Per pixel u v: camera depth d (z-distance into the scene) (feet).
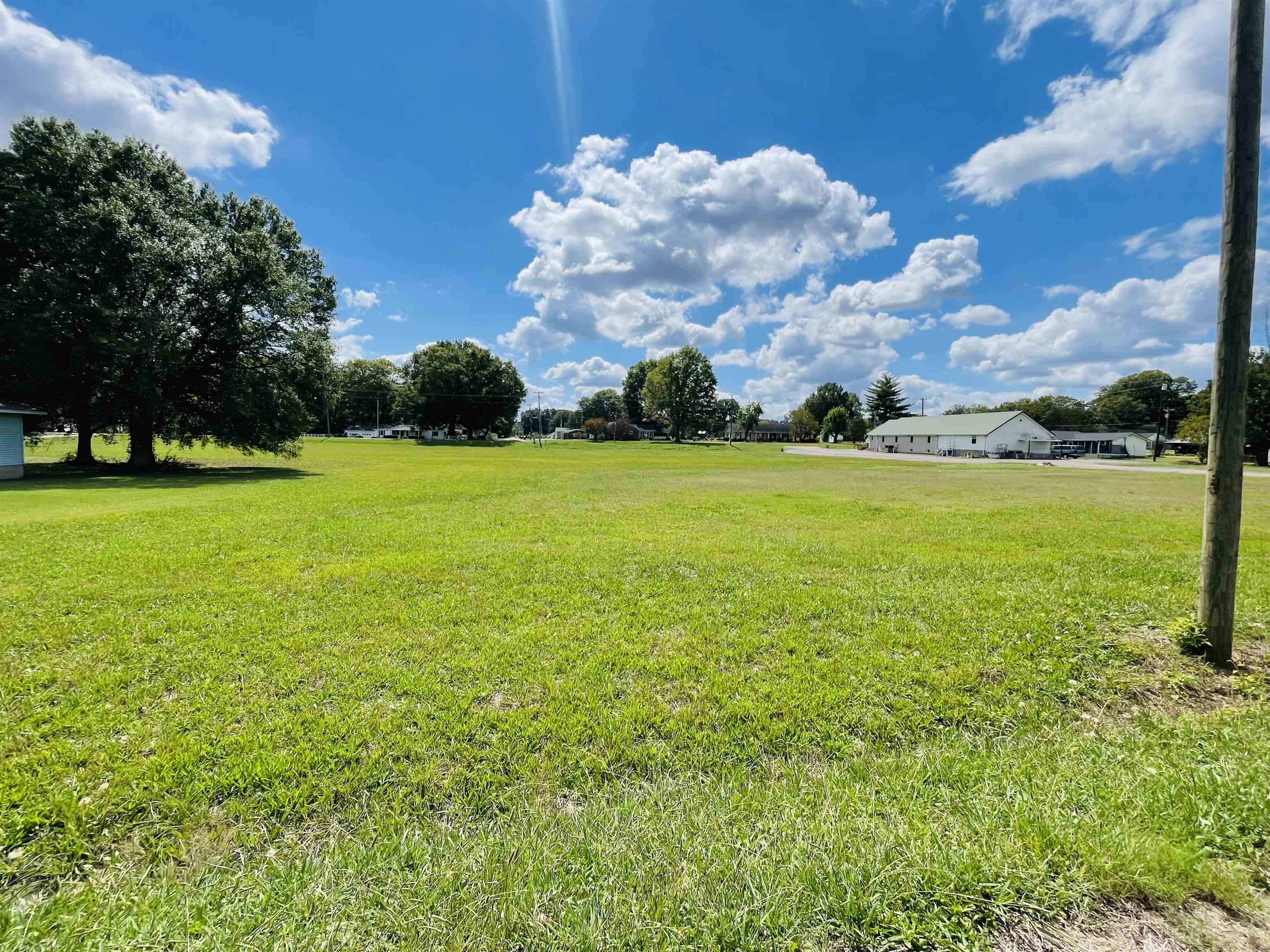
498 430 299.79
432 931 5.59
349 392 323.57
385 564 23.50
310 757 9.37
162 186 81.76
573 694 11.95
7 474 64.54
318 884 6.30
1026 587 20.52
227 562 23.68
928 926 5.60
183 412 82.02
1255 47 12.21
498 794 8.50
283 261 90.02
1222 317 13.06
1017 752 9.59
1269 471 108.37
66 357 67.97
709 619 16.98
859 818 7.37
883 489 62.39
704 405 304.91
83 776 8.82
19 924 5.82
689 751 9.81
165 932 5.64
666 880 6.23
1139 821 7.10
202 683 12.28
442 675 12.84
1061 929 5.61
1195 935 5.55
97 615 16.79
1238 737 9.54
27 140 70.38
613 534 31.65
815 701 11.70
